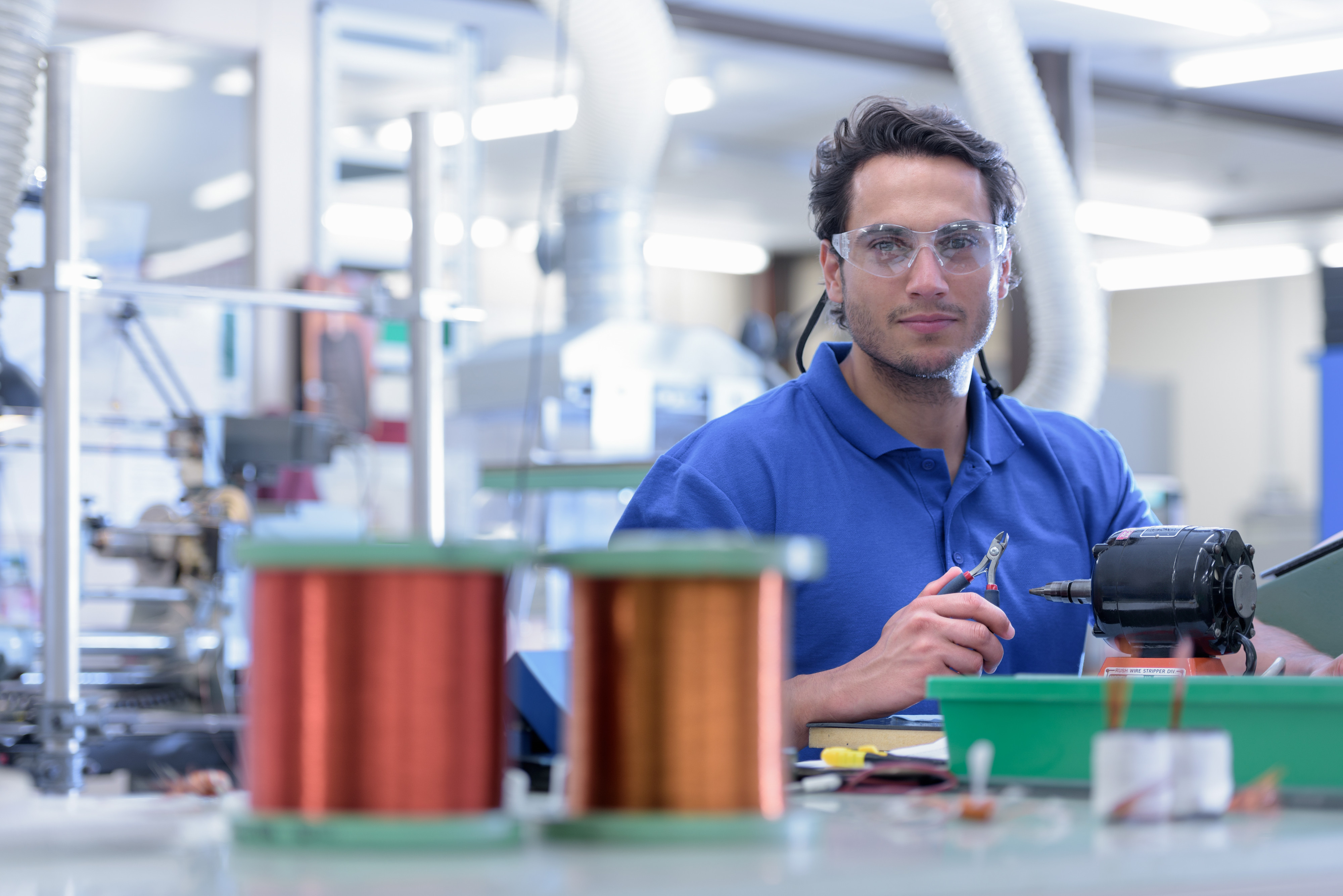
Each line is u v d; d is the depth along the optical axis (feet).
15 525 14.26
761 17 22.15
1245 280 36.88
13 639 9.36
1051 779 3.00
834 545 5.42
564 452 17.24
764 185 32.24
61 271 6.32
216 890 1.68
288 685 1.99
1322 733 2.79
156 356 16.47
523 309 34.50
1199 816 2.36
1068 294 13.93
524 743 4.08
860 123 5.52
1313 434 35.58
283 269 18.69
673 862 1.83
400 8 20.25
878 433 5.54
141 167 20.90
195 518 9.95
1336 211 32.91
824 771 3.43
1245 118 26.86
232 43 18.51
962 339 5.30
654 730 2.05
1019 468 5.82
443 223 19.26
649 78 15.69
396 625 1.96
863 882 1.69
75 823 2.12
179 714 9.48
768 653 2.09
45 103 6.46
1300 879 1.94
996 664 4.46
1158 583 4.12
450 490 19.26
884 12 22.02
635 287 16.56
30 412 9.09
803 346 6.10
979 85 13.46
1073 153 23.56
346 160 20.08
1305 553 5.21
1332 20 22.30
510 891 1.63
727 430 5.66
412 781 1.96
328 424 10.80
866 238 5.29
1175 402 35.09
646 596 2.06
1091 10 21.88
